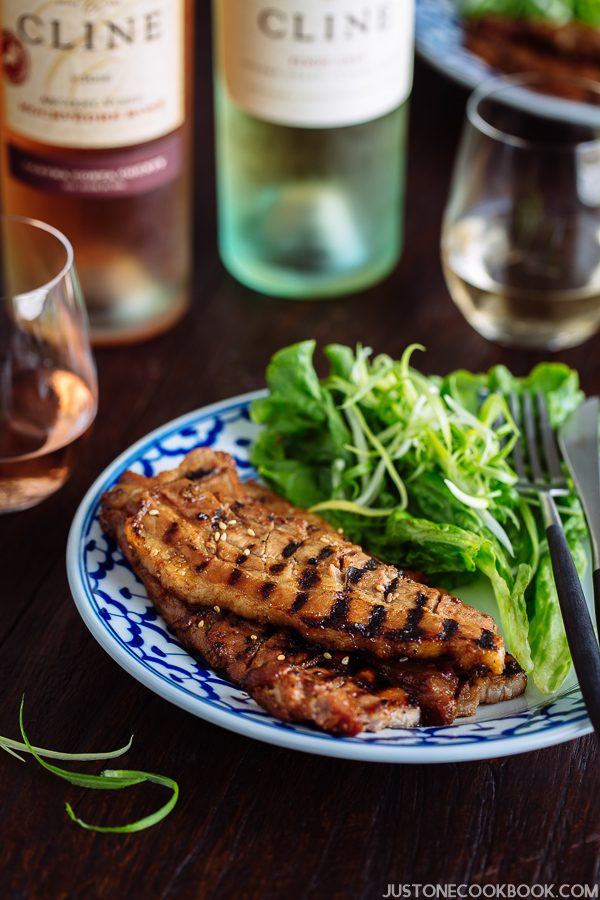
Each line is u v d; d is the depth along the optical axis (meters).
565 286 0.94
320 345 0.98
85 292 0.96
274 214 0.99
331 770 0.75
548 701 0.74
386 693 0.73
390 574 0.76
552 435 0.86
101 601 0.76
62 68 0.90
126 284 0.96
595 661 0.72
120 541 0.79
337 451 0.84
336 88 0.95
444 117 1.17
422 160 1.12
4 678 0.78
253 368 0.97
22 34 0.89
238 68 0.96
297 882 0.71
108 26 0.89
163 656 0.75
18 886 0.71
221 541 0.77
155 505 0.78
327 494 0.84
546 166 0.94
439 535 0.79
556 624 0.77
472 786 0.74
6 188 0.96
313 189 0.99
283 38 0.94
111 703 0.77
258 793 0.74
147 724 0.76
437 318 1.00
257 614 0.75
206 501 0.79
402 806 0.74
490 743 0.71
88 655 0.79
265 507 0.81
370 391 0.86
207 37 1.22
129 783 0.73
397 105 0.98
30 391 0.85
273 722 0.72
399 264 1.04
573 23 1.13
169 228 0.96
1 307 0.83
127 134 0.92
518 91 1.01
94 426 0.92
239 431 0.86
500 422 0.87
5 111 0.93
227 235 1.03
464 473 0.82
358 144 0.98
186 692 0.72
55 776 0.74
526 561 0.81
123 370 0.96
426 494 0.82
